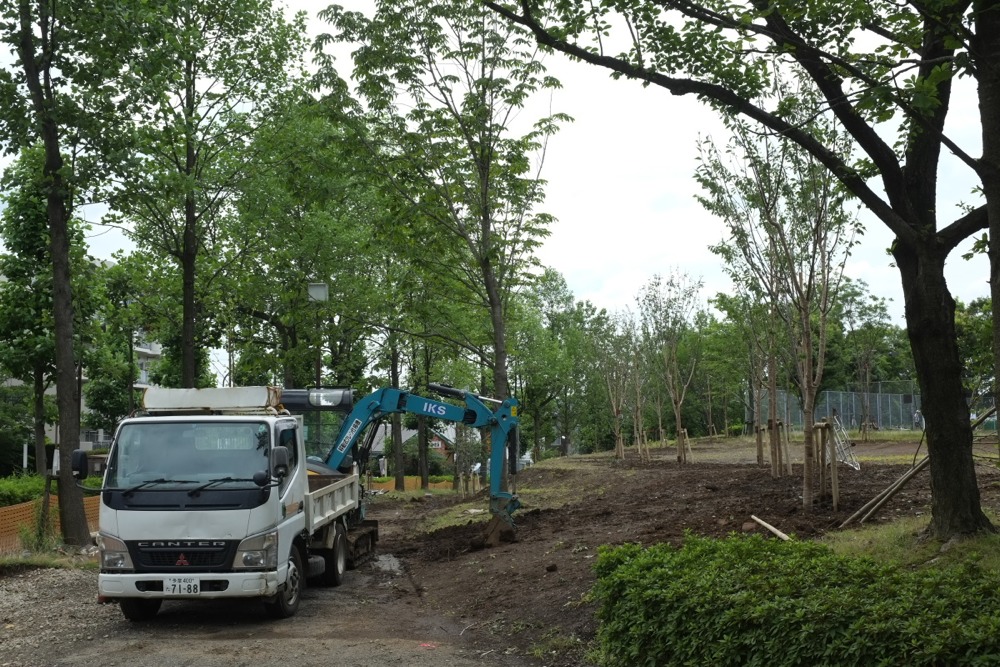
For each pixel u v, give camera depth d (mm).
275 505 11648
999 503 12438
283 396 17359
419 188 18906
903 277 10391
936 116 10039
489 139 18578
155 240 24172
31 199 23859
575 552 13328
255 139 23125
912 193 10398
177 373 45188
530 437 65750
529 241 19422
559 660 9016
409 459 63719
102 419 58844
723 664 6773
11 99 18234
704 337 42375
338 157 19062
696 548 8516
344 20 18016
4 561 15812
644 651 7719
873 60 8633
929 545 9711
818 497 14148
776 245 13375
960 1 8164
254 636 10836
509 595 12008
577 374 54938
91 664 9469
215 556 11328
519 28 17359
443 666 9070
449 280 20438
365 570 16500
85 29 18062
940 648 5473
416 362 39531
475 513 24359
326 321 25688
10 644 10648
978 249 9500
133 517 11367
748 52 9219
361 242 29000
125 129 19031
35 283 24406
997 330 7152
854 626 5953
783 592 6809
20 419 45906
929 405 9953
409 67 18078
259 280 28156
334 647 9961
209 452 11758
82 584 14711
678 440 28281
